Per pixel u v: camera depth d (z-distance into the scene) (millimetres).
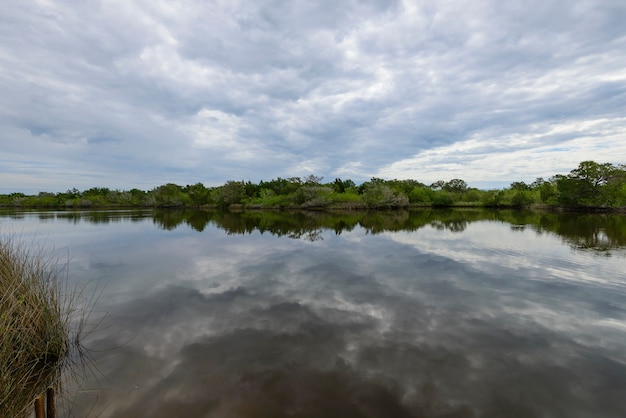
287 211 51156
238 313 6957
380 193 56438
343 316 6758
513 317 6656
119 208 65312
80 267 11227
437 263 11594
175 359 5027
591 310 7008
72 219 32906
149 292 8430
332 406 3891
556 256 12625
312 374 4582
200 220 31891
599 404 3938
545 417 3709
